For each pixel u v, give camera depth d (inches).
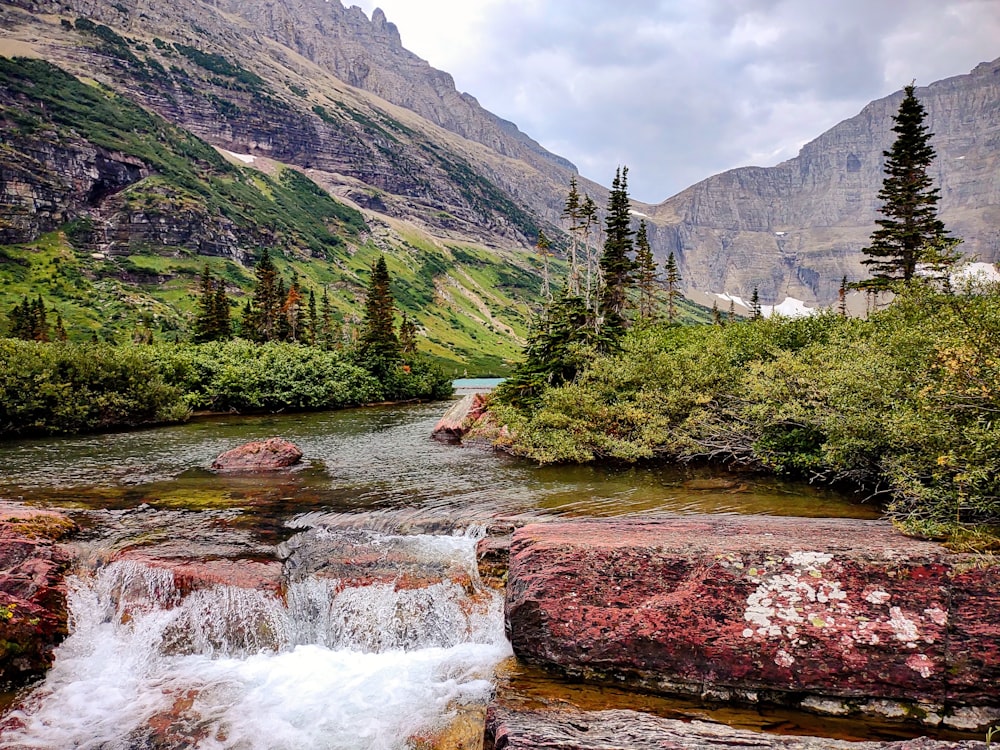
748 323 1336.1
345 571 518.3
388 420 1782.7
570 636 404.5
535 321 2192.4
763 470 895.7
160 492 789.2
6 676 421.7
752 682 364.2
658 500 721.0
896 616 356.5
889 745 294.8
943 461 450.3
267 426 1606.8
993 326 501.7
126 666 448.8
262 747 350.9
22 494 775.1
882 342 823.7
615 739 312.8
